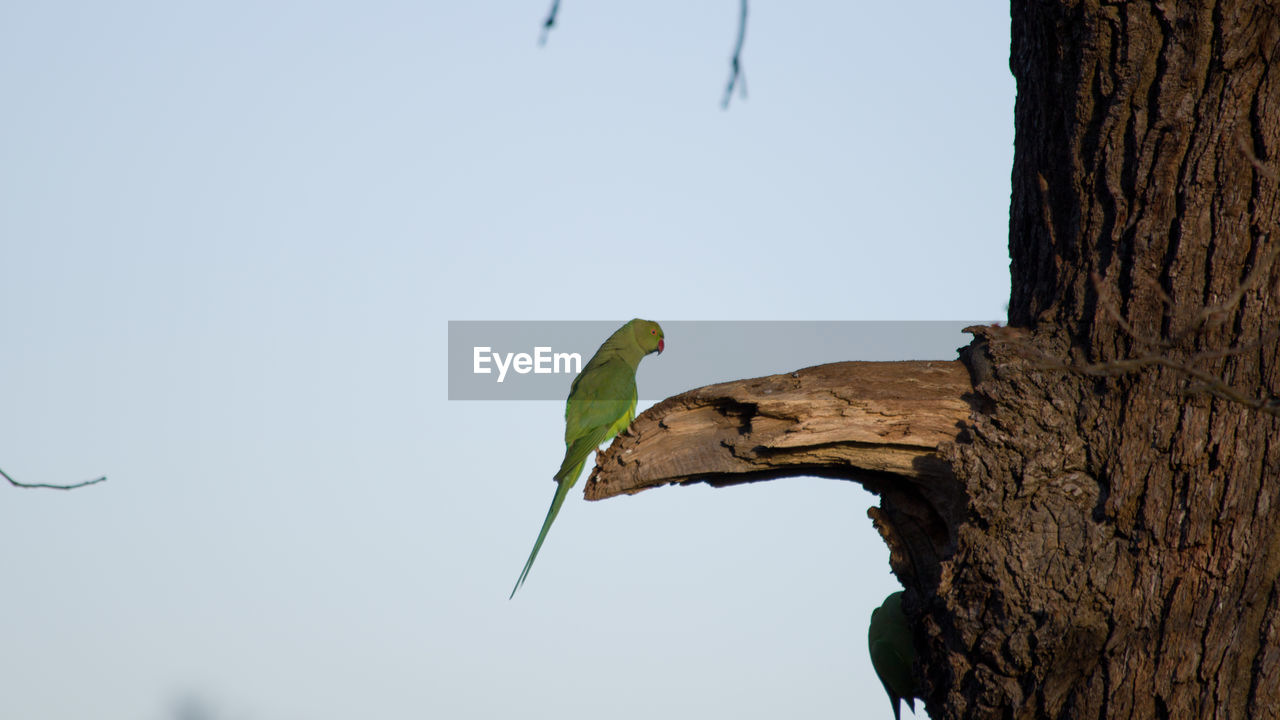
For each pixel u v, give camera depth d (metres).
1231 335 2.96
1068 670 2.98
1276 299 2.95
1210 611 2.95
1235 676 2.95
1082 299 3.02
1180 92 2.96
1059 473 2.99
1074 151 3.03
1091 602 2.97
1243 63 2.95
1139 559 2.97
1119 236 3.00
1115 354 2.99
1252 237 2.96
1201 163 2.96
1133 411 2.98
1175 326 2.97
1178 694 2.95
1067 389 3.01
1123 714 2.96
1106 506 2.98
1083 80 3.00
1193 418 2.96
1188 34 2.95
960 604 3.01
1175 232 2.97
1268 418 2.95
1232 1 2.94
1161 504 2.96
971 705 3.01
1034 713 2.99
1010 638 2.99
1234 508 2.95
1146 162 2.98
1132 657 2.96
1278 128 2.95
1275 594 2.95
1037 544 2.99
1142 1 2.96
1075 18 3.00
